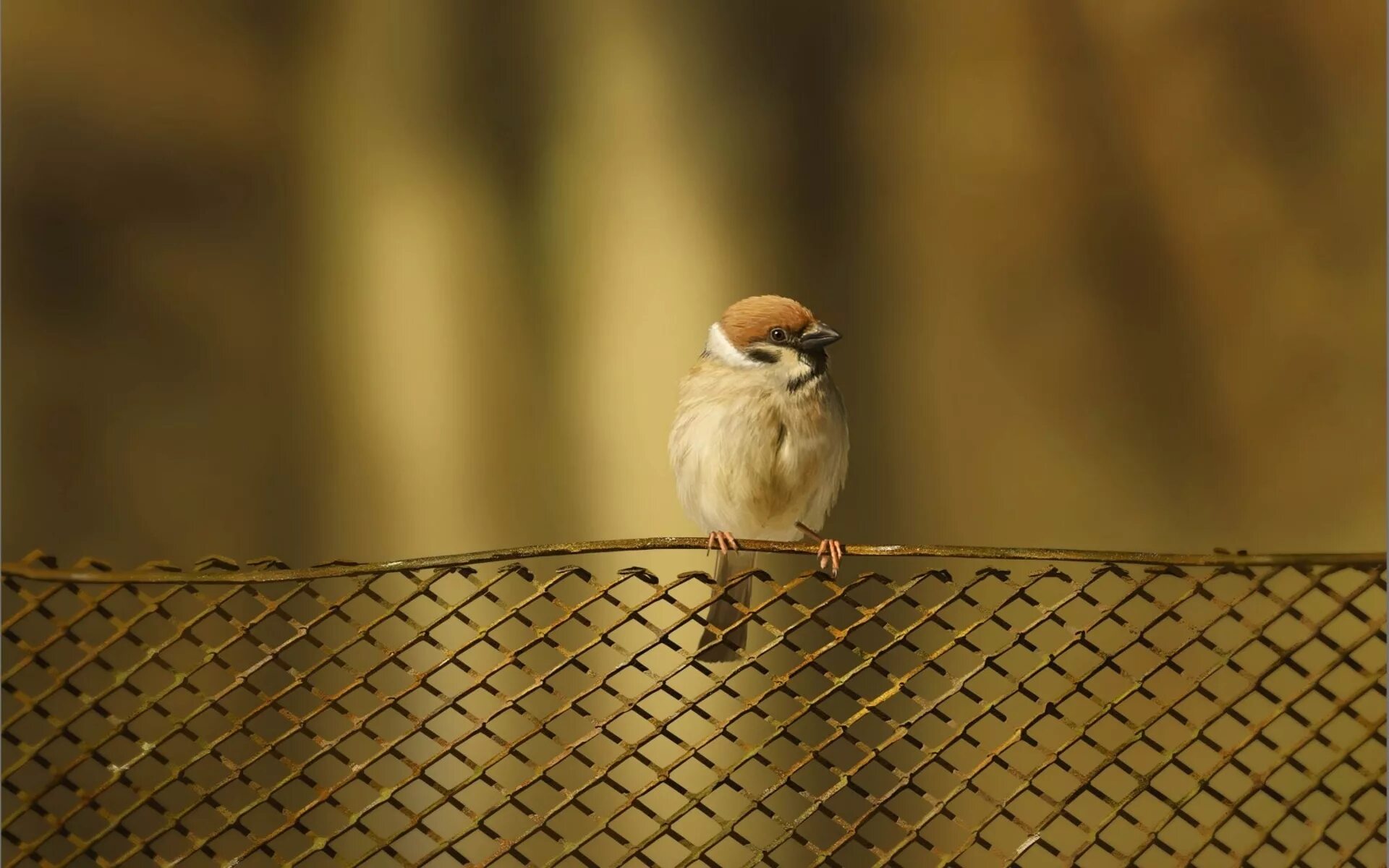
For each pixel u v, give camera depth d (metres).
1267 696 3.18
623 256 12.27
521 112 12.40
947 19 12.41
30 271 11.11
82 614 3.09
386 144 12.20
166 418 11.47
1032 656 10.19
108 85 11.42
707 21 12.45
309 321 11.98
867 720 10.25
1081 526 12.05
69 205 11.29
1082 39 12.27
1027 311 12.29
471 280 12.17
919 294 12.35
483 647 10.23
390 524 11.87
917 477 12.20
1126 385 12.15
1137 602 9.91
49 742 3.08
